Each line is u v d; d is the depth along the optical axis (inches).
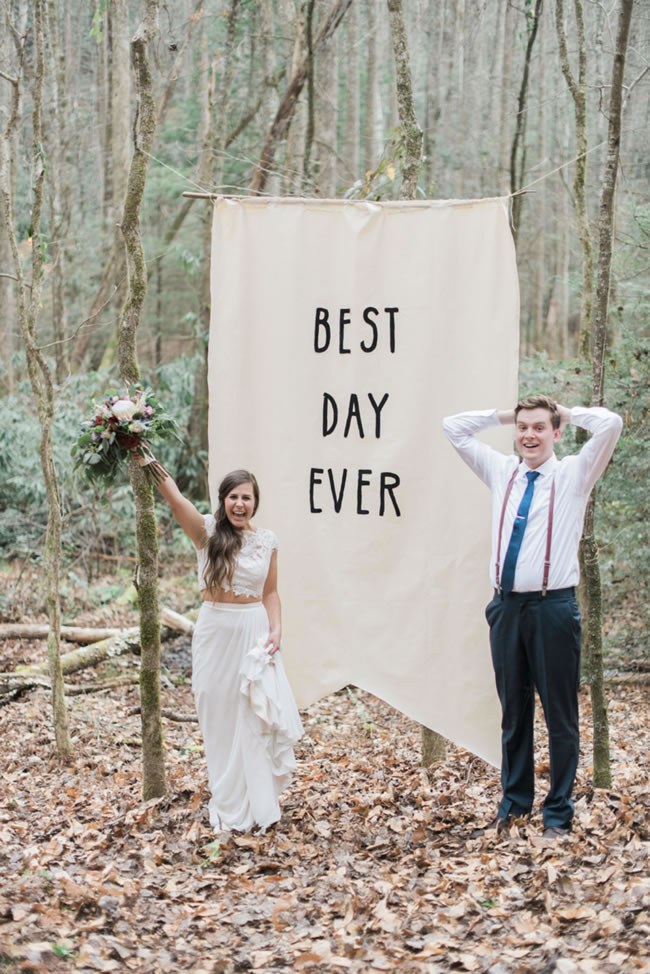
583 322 380.2
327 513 229.6
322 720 354.0
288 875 187.2
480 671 225.0
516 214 586.2
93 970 143.3
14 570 528.1
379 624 228.1
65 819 225.9
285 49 703.7
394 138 375.6
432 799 226.8
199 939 159.3
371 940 155.9
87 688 372.8
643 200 447.8
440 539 226.1
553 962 139.9
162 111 696.4
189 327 749.3
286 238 227.8
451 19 747.4
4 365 692.7
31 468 523.5
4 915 156.3
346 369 228.5
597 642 222.5
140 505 225.1
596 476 194.5
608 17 424.5
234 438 229.8
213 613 216.8
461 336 224.5
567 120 745.0
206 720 215.8
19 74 297.3
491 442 222.8
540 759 266.2
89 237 796.6
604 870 170.2
